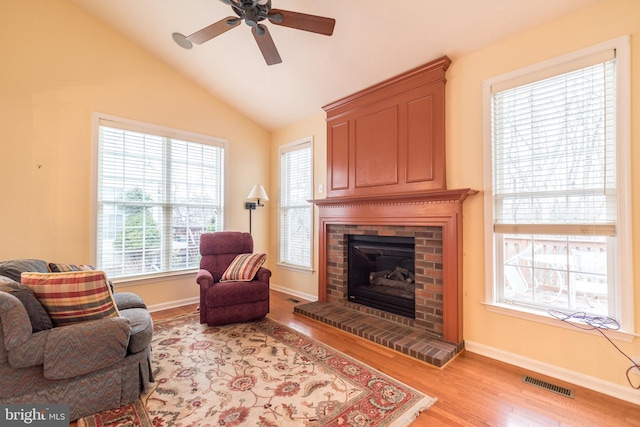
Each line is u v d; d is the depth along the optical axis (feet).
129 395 5.91
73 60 10.14
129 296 8.14
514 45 7.54
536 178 7.37
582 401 6.06
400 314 10.01
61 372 5.12
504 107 7.86
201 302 10.09
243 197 14.83
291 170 14.80
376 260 11.60
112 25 10.85
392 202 9.76
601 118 6.47
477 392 6.37
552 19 6.93
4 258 8.96
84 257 10.30
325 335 9.43
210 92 13.60
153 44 11.39
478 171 8.19
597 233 6.49
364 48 9.05
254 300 10.51
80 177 10.24
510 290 7.90
